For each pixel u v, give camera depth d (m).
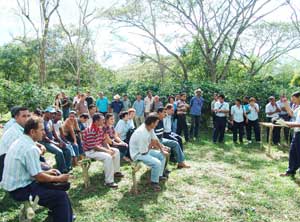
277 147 10.35
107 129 7.41
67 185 4.06
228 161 8.41
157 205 5.27
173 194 5.81
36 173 3.82
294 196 5.82
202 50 23.97
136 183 6.23
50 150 6.57
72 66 32.12
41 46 23.98
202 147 10.23
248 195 5.84
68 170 6.88
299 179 6.80
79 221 4.64
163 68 29.53
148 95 13.11
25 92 15.91
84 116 8.18
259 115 14.12
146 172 6.97
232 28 23.02
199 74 26.78
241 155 9.16
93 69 33.22
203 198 5.66
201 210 5.16
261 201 5.54
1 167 4.67
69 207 4.09
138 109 13.13
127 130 7.98
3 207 4.96
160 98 14.83
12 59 33.25
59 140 6.84
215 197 5.72
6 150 4.68
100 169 7.16
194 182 6.49
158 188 5.96
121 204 5.28
